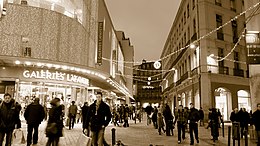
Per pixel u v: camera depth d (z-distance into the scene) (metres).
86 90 25.75
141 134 15.14
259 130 9.81
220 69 25.80
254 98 13.91
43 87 20.39
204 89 24.47
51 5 21.14
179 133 11.61
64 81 21.56
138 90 92.19
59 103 7.37
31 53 19.11
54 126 7.05
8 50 18.34
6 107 7.35
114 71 38.44
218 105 26.05
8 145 7.45
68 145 9.88
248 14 14.71
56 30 20.31
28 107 8.88
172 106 45.22
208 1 26.69
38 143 10.03
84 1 24.20
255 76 14.01
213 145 10.83
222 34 26.97
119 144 9.07
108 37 33.94
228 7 28.50
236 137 9.51
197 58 26.86
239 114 13.20
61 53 20.48
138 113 31.81
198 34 26.42
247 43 13.16
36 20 19.45
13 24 18.69
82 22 23.69
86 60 23.91
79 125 20.38
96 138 7.43
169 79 52.75
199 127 21.73
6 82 19.12
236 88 26.44
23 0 19.73
